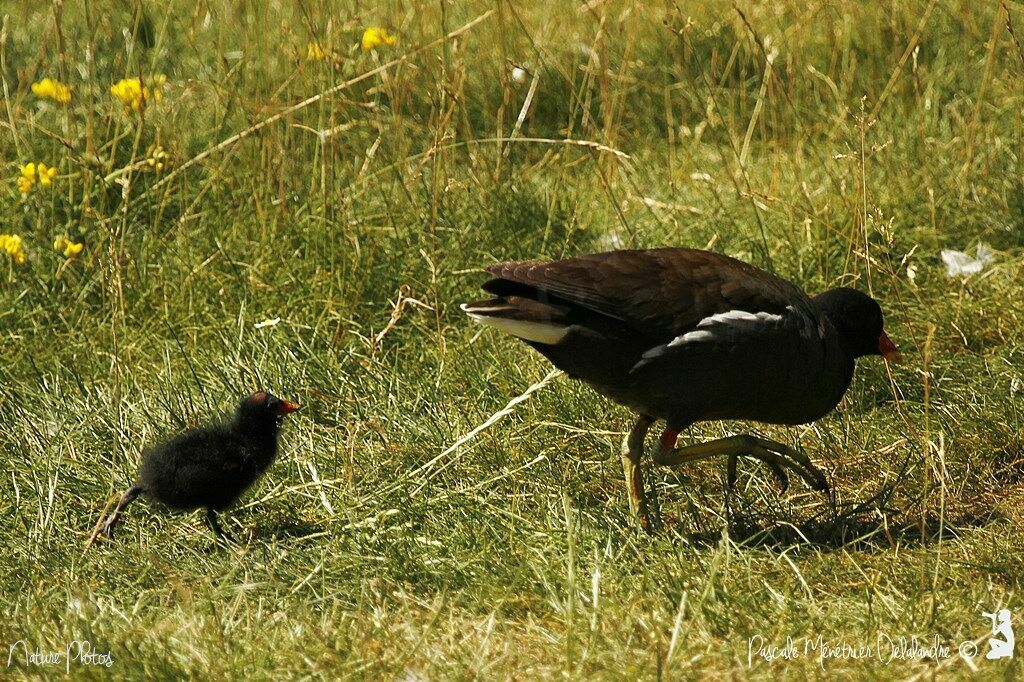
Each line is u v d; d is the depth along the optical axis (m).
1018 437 9.95
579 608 7.57
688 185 14.52
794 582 7.96
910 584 7.97
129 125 13.57
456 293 12.48
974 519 9.08
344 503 9.16
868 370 10.90
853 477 9.80
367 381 10.96
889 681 6.83
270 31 15.88
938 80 15.78
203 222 13.35
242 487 8.96
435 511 9.02
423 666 7.11
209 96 15.70
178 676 6.91
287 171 13.62
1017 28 16.30
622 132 16.14
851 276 12.26
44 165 13.45
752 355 8.69
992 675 6.80
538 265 8.70
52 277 12.52
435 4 16.48
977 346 11.56
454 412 10.61
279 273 12.41
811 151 14.99
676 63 15.12
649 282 8.69
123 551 8.59
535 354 11.34
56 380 10.75
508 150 13.95
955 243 13.42
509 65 15.23
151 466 8.78
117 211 12.59
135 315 12.22
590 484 9.67
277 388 10.82
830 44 16.34
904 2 16.44
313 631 7.46
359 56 14.88
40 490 9.09
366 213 13.45
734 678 6.90
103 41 16.06
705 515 9.25
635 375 8.81
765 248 12.11
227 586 7.92
